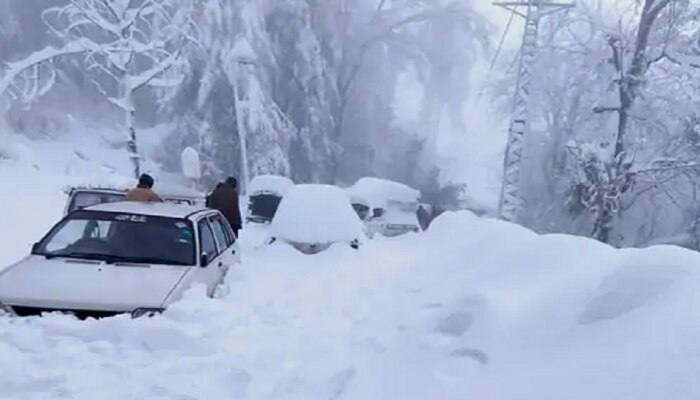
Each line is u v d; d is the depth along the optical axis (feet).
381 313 21.26
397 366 14.74
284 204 41.75
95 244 23.15
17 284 19.42
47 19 124.57
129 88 105.91
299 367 16.33
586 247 19.88
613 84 93.91
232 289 25.22
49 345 16.81
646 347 10.80
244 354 17.43
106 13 112.27
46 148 110.32
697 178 86.99
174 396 14.30
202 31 127.34
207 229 25.82
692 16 89.76
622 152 89.86
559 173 105.81
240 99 126.21
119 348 16.99
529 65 104.99
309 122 140.77
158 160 126.21
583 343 12.03
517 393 11.48
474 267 23.50
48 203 57.11
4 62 115.55
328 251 37.24
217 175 126.31
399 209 85.61
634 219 95.45
